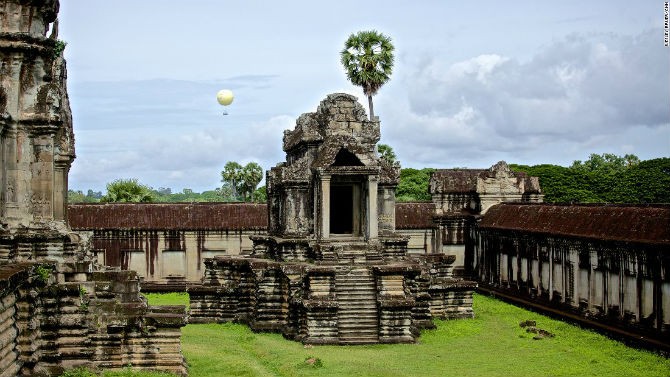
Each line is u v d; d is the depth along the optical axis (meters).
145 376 22.97
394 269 33.12
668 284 30.56
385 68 54.91
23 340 21.34
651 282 31.89
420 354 30.11
